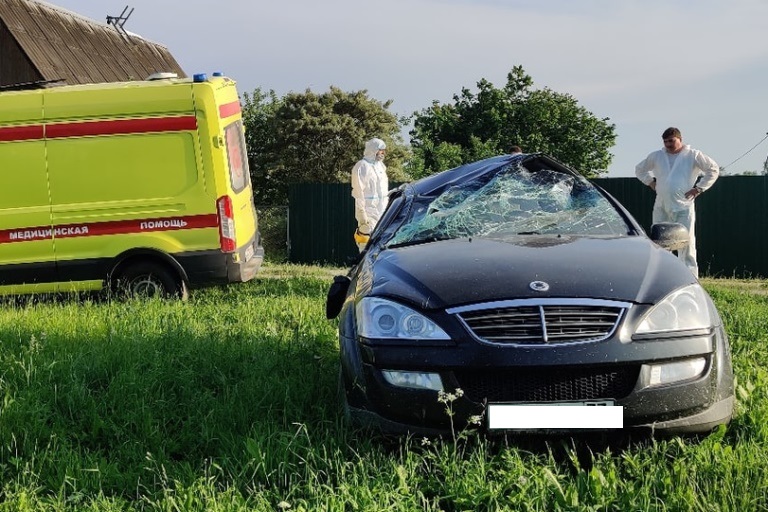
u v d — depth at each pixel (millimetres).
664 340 3547
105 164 9133
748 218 16172
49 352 5848
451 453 3604
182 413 4609
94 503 3287
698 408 3568
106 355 5641
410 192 5461
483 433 3588
